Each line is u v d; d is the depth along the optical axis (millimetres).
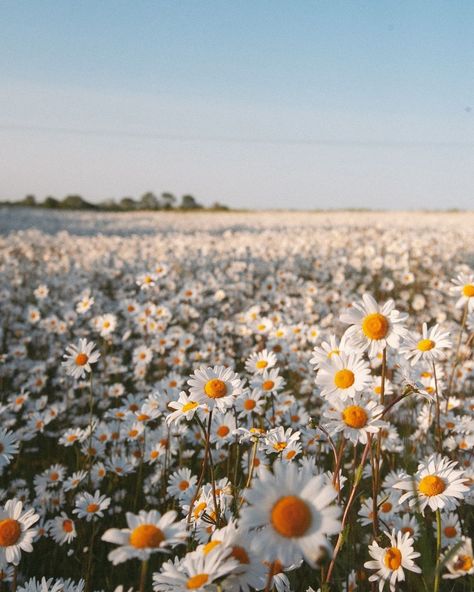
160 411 4281
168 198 87562
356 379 2131
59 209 74625
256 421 3717
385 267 13016
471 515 2867
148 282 6359
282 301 8938
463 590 2518
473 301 3666
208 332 7539
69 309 9352
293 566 1754
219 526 2162
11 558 2014
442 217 47031
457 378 5137
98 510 3479
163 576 1496
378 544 2271
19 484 4613
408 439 3719
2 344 8672
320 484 1402
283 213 62156
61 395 6637
